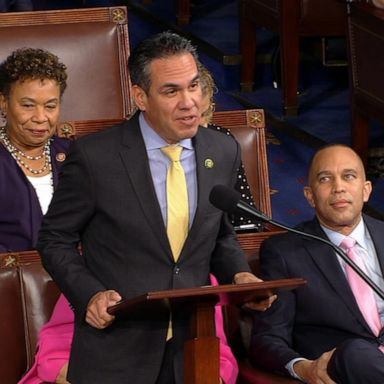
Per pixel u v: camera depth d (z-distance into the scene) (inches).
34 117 597.3
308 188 554.3
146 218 444.5
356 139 909.8
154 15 1177.4
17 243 596.4
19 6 927.7
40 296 522.0
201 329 434.0
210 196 427.2
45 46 706.2
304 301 528.4
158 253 446.9
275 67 1053.8
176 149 452.8
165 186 452.1
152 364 455.5
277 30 991.0
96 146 446.3
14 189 597.3
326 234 542.9
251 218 440.8
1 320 515.2
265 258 538.9
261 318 524.7
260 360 515.5
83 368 455.2
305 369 496.1
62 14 716.7
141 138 450.9
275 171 910.4
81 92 711.7
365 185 555.8
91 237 453.4
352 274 537.0
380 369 478.0
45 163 612.4
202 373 434.9
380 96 869.8
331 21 980.6
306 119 986.1
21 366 518.3
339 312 526.6
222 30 1136.8
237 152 465.4
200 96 439.5
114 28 723.4
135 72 438.6
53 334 497.4
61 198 449.4
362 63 889.5
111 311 421.7
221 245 471.5
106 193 443.8
